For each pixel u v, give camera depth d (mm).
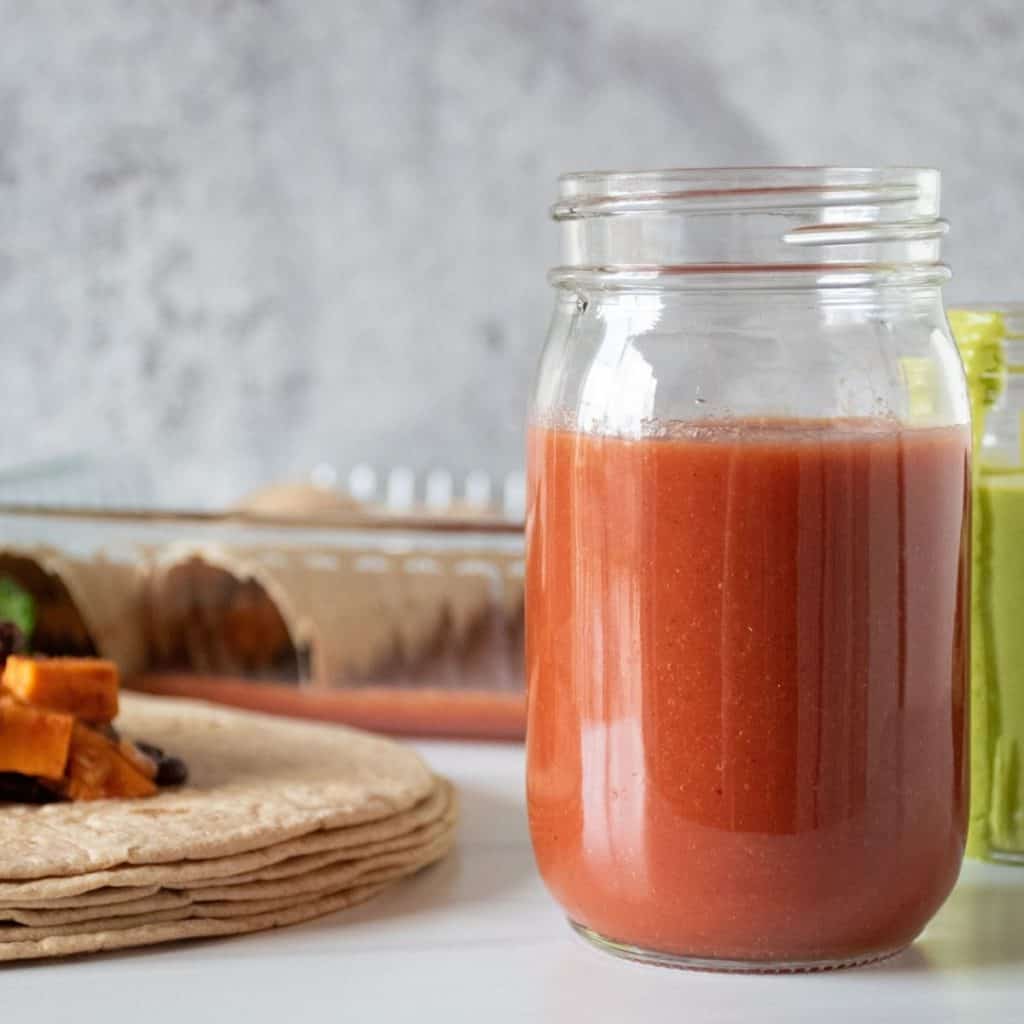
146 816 1204
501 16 2467
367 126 2521
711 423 1009
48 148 2598
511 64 2475
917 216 1037
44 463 2297
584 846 1060
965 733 1088
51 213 2607
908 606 1027
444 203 2520
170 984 1051
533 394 1113
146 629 1928
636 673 1023
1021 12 2350
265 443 2600
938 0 2363
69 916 1081
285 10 2520
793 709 1006
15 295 2627
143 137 2574
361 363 2566
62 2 2570
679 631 1011
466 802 1516
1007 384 1245
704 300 1022
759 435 1001
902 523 1021
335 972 1073
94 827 1173
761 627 1003
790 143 2422
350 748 1479
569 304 1086
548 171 2488
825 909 1028
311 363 2578
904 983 1049
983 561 1251
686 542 1007
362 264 2549
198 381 2604
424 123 2508
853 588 1009
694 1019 989
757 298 1021
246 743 1495
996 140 2379
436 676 1830
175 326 2602
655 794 1022
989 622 1262
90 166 2592
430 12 2486
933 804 1049
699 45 2426
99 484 2422
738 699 1007
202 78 2551
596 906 1073
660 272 1018
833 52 2396
